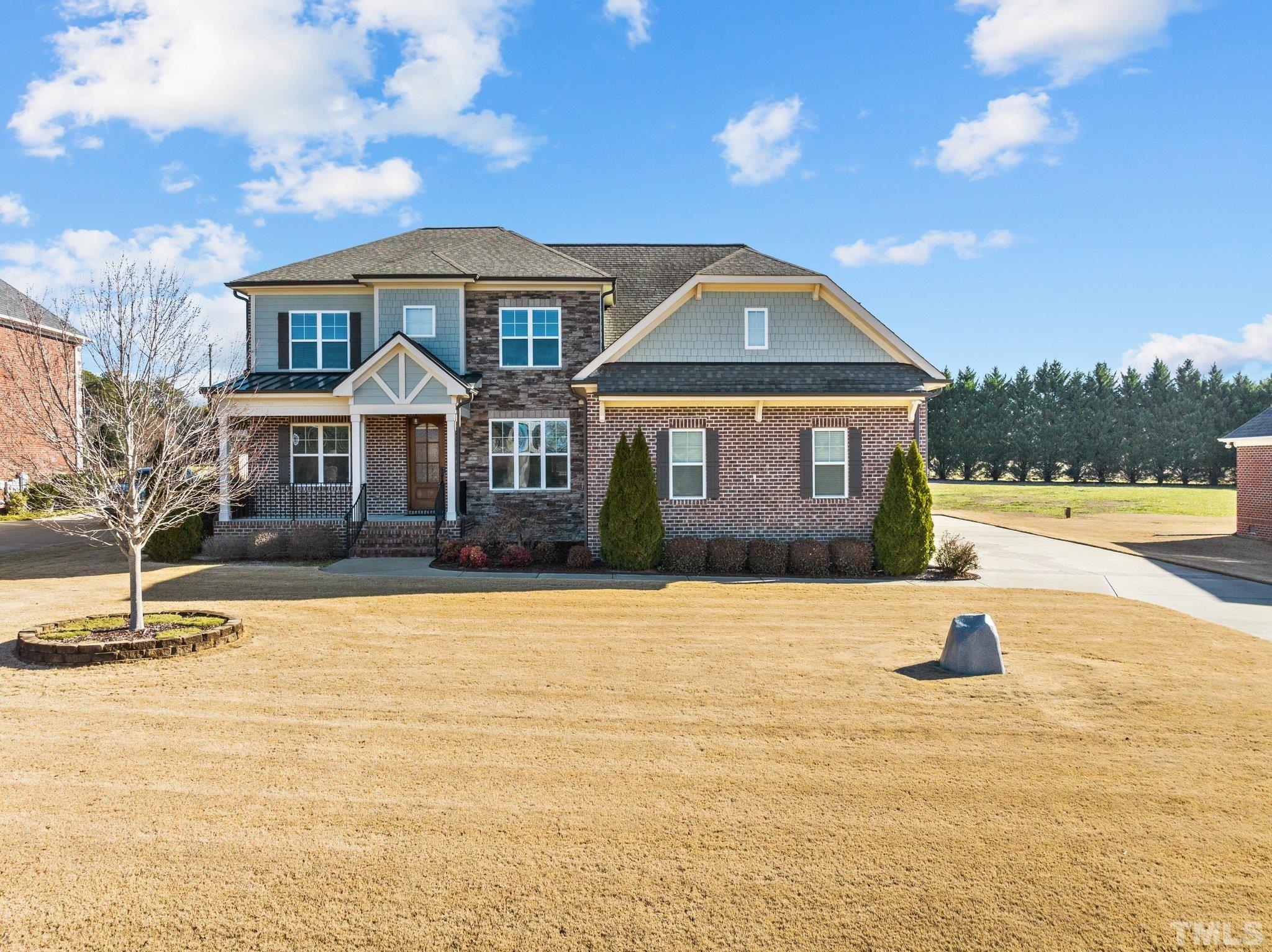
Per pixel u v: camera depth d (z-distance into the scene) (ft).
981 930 14.24
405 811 18.42
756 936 13.96
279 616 38.88
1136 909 14.93
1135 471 206.69
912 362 62.69
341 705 25.75
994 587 50.67
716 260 83.20
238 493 51.34
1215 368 217.15
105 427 34.55
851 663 31.50
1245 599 47.03
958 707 26.30
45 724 23.70
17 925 13.85
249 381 66.74
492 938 13.79
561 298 69.41
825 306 63.21
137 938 13.57
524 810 18.54
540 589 47.32
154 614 37.09
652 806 18.83
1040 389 221.66
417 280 67.77
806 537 58.90
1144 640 36.11
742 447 58.75
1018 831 17.83
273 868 15.87
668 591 47.42
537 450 68.95
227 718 24.47
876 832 17.70
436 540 59.52
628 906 14.76
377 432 69.05
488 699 26.55
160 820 17.78
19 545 67.41
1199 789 20.08
